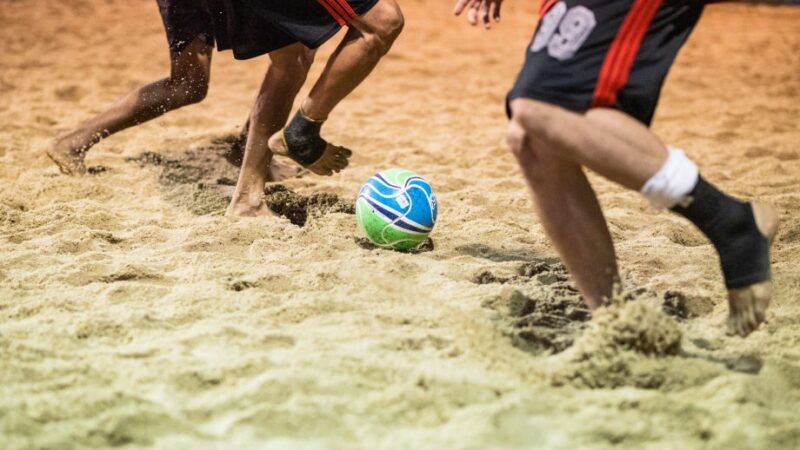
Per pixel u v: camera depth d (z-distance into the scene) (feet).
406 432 8.46
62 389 9.11
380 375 9.41
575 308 11.33
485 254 13.93
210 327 10.60
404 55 34.78
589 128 9.08
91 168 18.66
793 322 10.85
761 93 29.94
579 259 9.85
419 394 8.97
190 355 9.89
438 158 20.67
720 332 10.77
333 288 11.93
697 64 34.96
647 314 9.59
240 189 15.11
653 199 9.27
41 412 8.59
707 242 15.08
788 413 8.85
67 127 22.79
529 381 9.36
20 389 9.04
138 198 16.90
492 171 19.57
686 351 10.18
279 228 14.35
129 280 12.23
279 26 13.47
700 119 26.22
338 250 13.55
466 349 10.04
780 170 20.20
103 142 21.18
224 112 25.34
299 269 12.56
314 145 14.07
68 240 13.65
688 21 9.59
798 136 23.99
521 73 9.50
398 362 9.66
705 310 11.50
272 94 14.61
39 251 13.39
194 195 16.70
